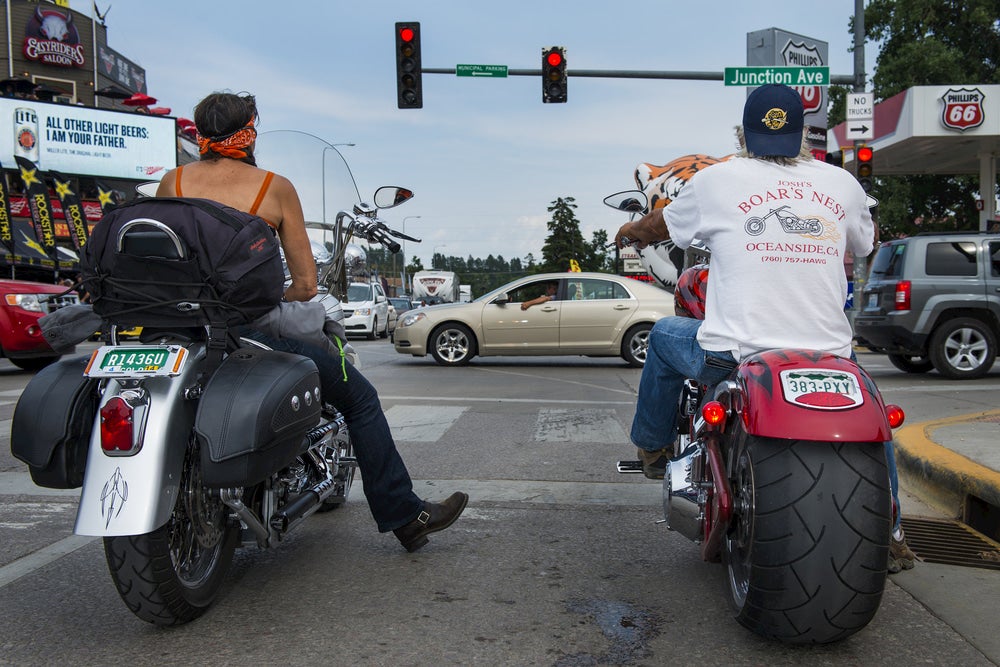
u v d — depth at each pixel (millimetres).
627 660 2654
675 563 3619
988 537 4000
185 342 2828
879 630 2883
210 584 2961
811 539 2402
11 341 10695
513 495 4789
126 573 2625
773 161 2957
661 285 4469
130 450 2537
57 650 2723
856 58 15555
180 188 3139
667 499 3055
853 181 2979
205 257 2709
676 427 3547
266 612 3047
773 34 16312
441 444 6336
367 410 3502
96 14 37094
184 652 2705
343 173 4367
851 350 2873
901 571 3469
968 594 3225
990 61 34625
